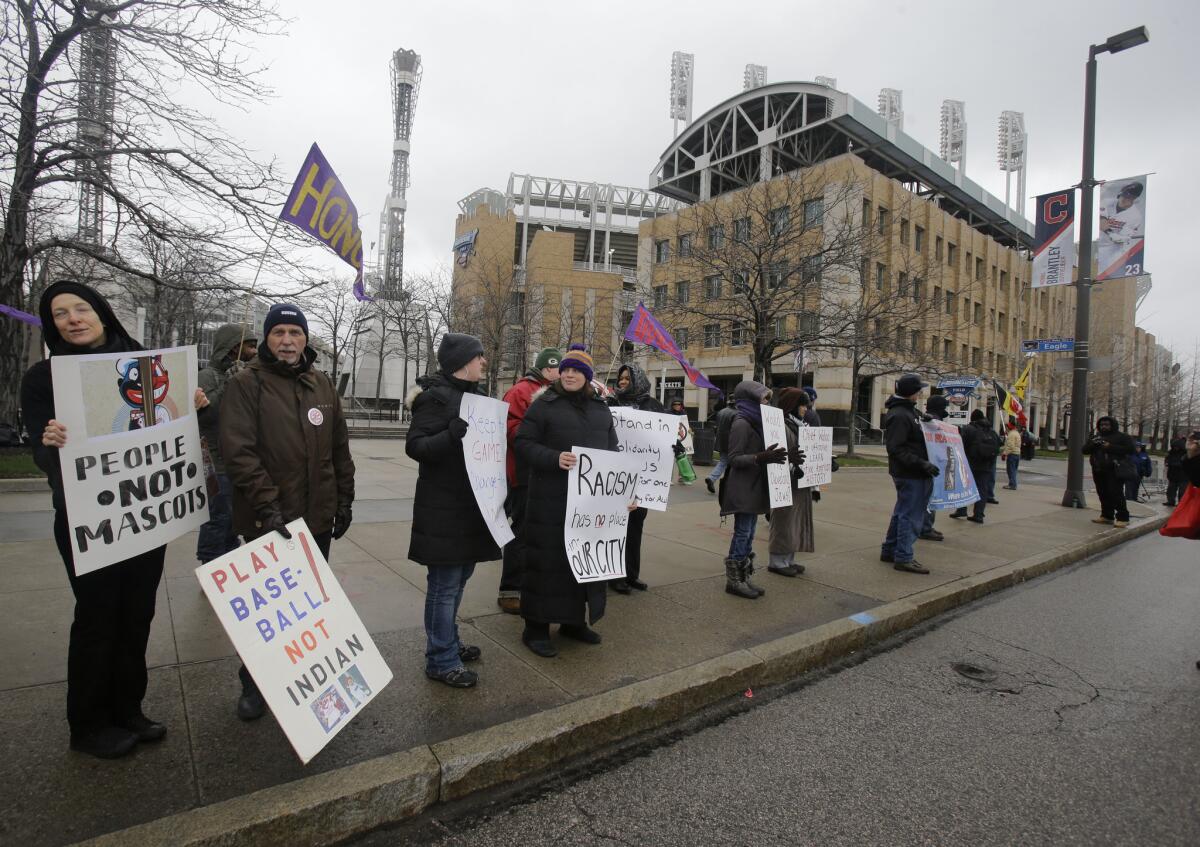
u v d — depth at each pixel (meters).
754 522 5.36
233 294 13.34
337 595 2.90
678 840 2.50
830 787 2.89
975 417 10.73
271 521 2.71
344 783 2.51
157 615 4.16
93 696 2.58
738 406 5.42
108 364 2.56
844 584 5.82
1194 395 59.06
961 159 54.66
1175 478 13.52
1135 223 11.66
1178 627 5.40
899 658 4.54
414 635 4.05
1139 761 3.19
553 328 44.06
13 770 2.49
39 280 16.33
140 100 9.84
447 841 2.47
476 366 3.46
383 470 12.14
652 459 5.00
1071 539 8.77
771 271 15.55
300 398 2.98
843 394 34.22
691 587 5.52
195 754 2.68
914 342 21.61
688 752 3.18
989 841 2.53
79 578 2.55
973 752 3.24
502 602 4.70
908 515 6.34
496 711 3.18
